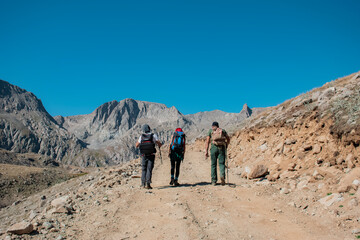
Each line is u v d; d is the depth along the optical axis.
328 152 8.21
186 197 7.41
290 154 10.25
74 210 6.45
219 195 7.66
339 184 6.29
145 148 8.86
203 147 31.59
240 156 15.39
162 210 6.28
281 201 6.62
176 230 5.04
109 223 5.44
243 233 4.87
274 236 4.71
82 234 4.87
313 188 6.82
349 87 10.11
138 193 8.05
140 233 4.93
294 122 11.68
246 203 6.75
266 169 10.08
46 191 20.94
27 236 4.68
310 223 5.13
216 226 5.23
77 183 18.95
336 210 5.25
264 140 13.63
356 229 4.41
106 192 8.45
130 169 15.33
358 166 6.68
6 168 79.31
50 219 5.65
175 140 9.43
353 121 7.56
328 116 9.16
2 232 4.85
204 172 13.55
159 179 11.43
